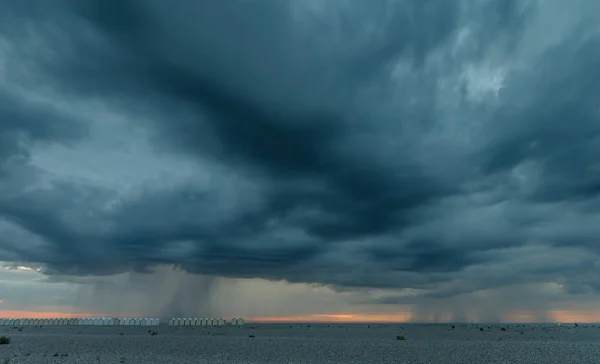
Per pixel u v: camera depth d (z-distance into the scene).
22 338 76.94
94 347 59.56
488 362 46.06
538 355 52.47
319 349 60.12
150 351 55.25
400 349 60.47
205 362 44.16
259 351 56.94
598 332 120.88
